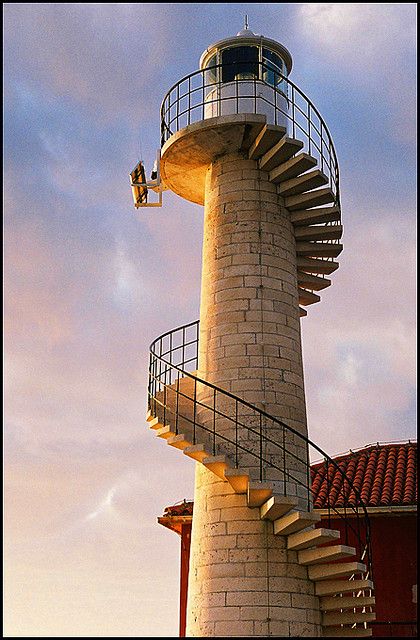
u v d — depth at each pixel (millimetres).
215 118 15336
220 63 16969
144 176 17297
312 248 16281
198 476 14555
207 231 15984
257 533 13477
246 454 13961
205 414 14594
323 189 15578
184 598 19953
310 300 17406
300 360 15195
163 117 16812
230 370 14602
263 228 15492
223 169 16125
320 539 12938
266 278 15172
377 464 21125
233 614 13070
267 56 17047
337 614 13664
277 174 15695
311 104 16188
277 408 14352
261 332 14781
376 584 18328
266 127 15133
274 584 13180
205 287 15617
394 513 18453
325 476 20688
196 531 14148
